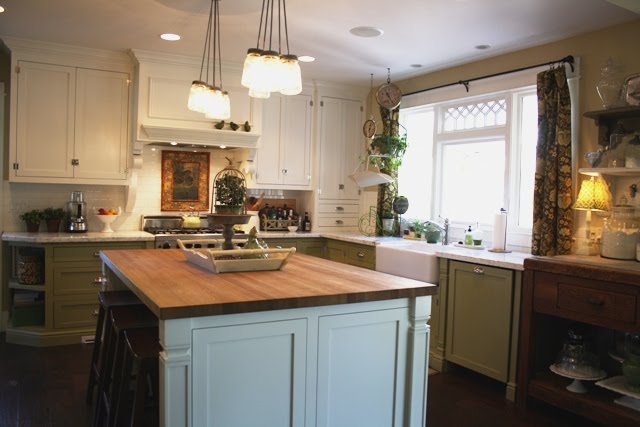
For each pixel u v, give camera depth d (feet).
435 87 16.40
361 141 19.27
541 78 12.48
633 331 9.12
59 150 15.11
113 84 15.67
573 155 12.40
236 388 6.67
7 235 14.48
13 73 14.48
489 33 12.68
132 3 11.30
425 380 8.10
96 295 14.70
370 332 7.66
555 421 10.48
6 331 14.93
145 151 17.07
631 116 11.08
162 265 9.36
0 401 10.69
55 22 12.71
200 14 11.87
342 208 19.10
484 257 12.13
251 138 16.76
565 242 12.09
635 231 10.32
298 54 14.94
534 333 10.98
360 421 7.66
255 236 9.54
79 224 15.42
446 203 16.48
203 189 17.90
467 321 12.46
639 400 9.96
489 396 11.72
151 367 7.16
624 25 11.60
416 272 13.70
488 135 14.88
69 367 12.72
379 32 12.82
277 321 6.88
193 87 9.73
